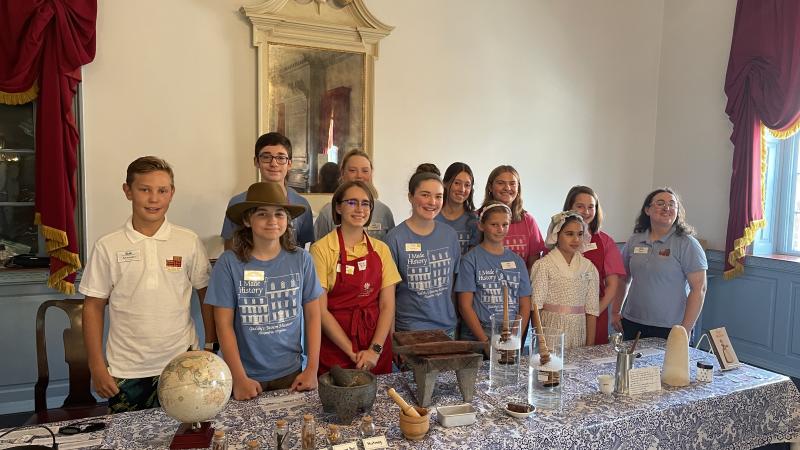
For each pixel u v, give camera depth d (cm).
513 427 155
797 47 400
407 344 180
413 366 173
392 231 251
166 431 152
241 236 193
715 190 475
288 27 374
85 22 320
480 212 288
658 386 186
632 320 307
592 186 506
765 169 438
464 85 444
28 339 334
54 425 155
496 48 453
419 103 429
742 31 435
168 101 354
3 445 143
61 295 340
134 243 201
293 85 381
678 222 295
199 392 135
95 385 194
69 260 324
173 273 205
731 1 457
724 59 464
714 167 475
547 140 482
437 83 434
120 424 157
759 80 425
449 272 251
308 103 386
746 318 451
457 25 436
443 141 440
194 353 143
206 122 365
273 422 157
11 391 332
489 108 455
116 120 343
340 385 162
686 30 497
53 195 316
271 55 373
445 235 255
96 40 333
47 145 315
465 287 255
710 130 478
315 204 391
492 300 252
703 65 482
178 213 363
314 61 386
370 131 407
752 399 188
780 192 452
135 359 200
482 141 455
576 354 227
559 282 254
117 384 199
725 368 208
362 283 226
